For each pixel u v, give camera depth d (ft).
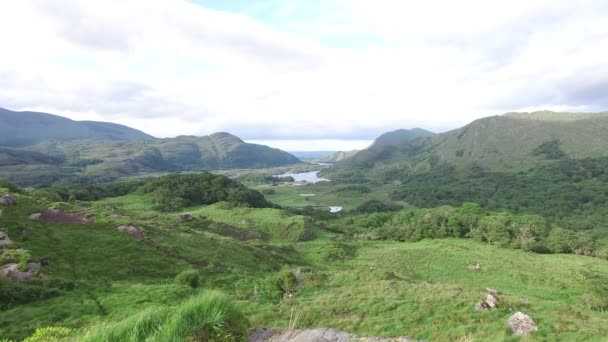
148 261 170.81
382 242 386.52
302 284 154.92
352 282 159.74
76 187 501.97
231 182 573.33
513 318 61.21
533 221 363.76
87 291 123.13
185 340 25.62
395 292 122.11
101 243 178.50
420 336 70.13
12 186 317.83
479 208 434.71
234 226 363.97
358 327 83.30
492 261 265.75
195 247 209.36
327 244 327.26
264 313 92.32
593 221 623.36
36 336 46.98
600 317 104.99
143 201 463.42
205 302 27.96
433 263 268.00
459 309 89.20
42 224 189.26
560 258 289.53
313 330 32.86
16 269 128.47
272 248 274.36
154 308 29.94
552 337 56.70
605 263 272.92
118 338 26.78
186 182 543.39
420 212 458.50
